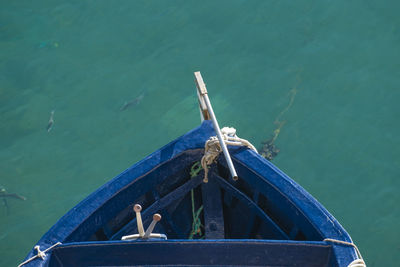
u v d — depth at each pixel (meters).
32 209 9.54
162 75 10.89
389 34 11.15
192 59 11.07
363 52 10.89
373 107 10.15
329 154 9.64
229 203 6.02
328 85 10.47
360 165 9.50
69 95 10.80
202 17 11.76
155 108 10.45
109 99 10.68
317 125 9.98
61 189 9.73
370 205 9.09
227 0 12.00
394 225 8.84
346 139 9.78
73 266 4.67
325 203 9.16
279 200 5.11
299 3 11.75
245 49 11.14
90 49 11.52
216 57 11.06
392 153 9.58
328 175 9.43
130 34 11.68
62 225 4.95
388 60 10.74
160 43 11.44
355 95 10.31
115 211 5.31
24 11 12.36
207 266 4.55
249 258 4.53
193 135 5.47
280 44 11.14
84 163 9.98
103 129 10.31
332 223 4.67
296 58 10.90
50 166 9.99
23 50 11.61
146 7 12.12
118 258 4.59
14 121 10.49
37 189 9.75
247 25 11.51
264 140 9.83
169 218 5.86
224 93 10.49
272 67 10.80
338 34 11.21
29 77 11.14
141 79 10.88
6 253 9.07
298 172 9.47
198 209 6.07
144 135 10.16
